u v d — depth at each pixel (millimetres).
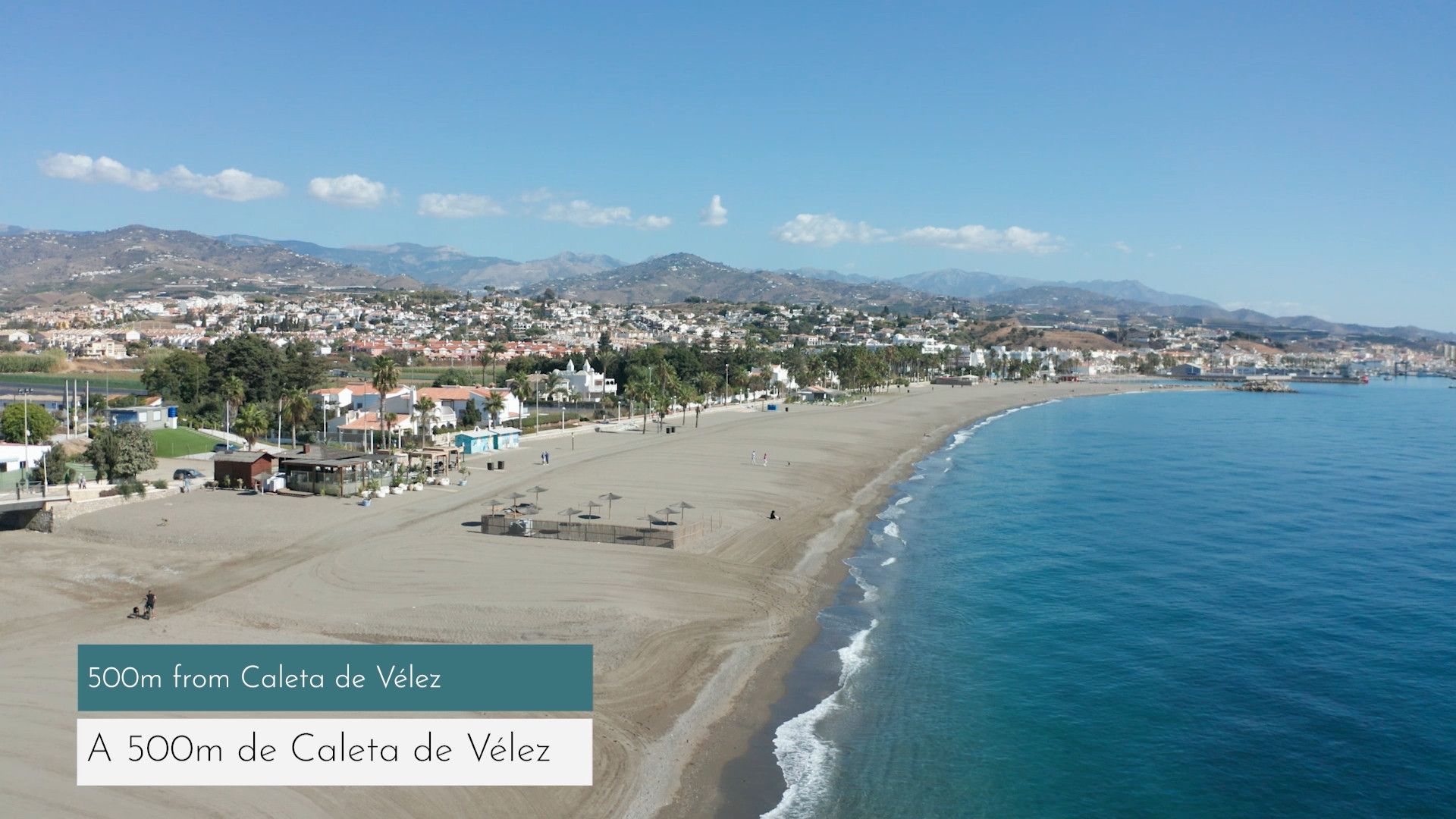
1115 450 146625
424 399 131750
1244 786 36938
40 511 75188
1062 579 66375
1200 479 114875
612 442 138250
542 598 55844
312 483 90250
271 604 54438
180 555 66375
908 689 45594
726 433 153125
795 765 37406
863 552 72938
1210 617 57844
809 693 44688
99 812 30906
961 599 60906
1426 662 50281
